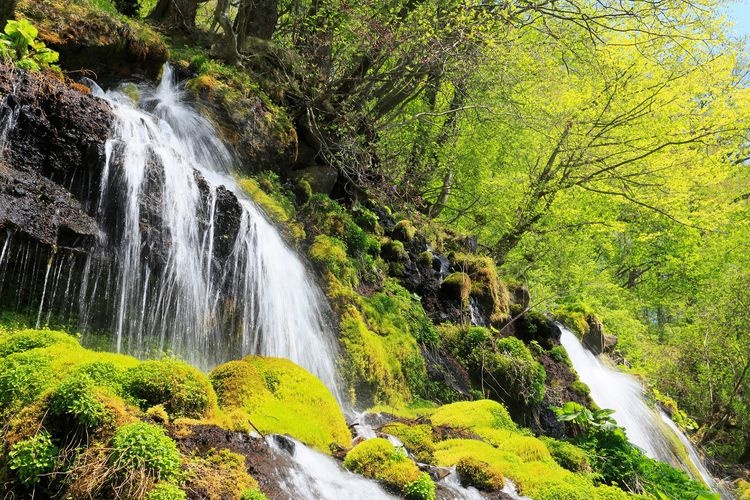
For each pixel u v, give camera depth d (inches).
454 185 672.4
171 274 236.4
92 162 220.4
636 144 590.6
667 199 573.3
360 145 454.0
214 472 131.0
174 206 244.4
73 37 281.1
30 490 116.6
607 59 543.8
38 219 189.2
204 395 153.3
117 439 120.0
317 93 438.0
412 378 337.4
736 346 711.1
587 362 563.8
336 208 389.7
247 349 264.8
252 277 276.2
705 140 588.7
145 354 219.5
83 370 141.3
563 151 573.9
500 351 402.9
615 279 1045.8
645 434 524.7
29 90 210.4
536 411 391.2
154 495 112.7
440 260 479.5
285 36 541.0
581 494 215.8
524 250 695.7
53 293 194.1
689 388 738.8
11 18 261.6
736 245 907.4
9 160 197.0
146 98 316.5
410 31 423.8
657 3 438.6
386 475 178.2
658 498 283.4
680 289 985.5
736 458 687.7
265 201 331.3
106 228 218.8
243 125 355.3
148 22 420.8
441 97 663.1
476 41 444.1
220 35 439.5
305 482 152.9
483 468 208.5
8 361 143.3
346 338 309.7
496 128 612.7
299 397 200.8
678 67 570.9
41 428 122.3
